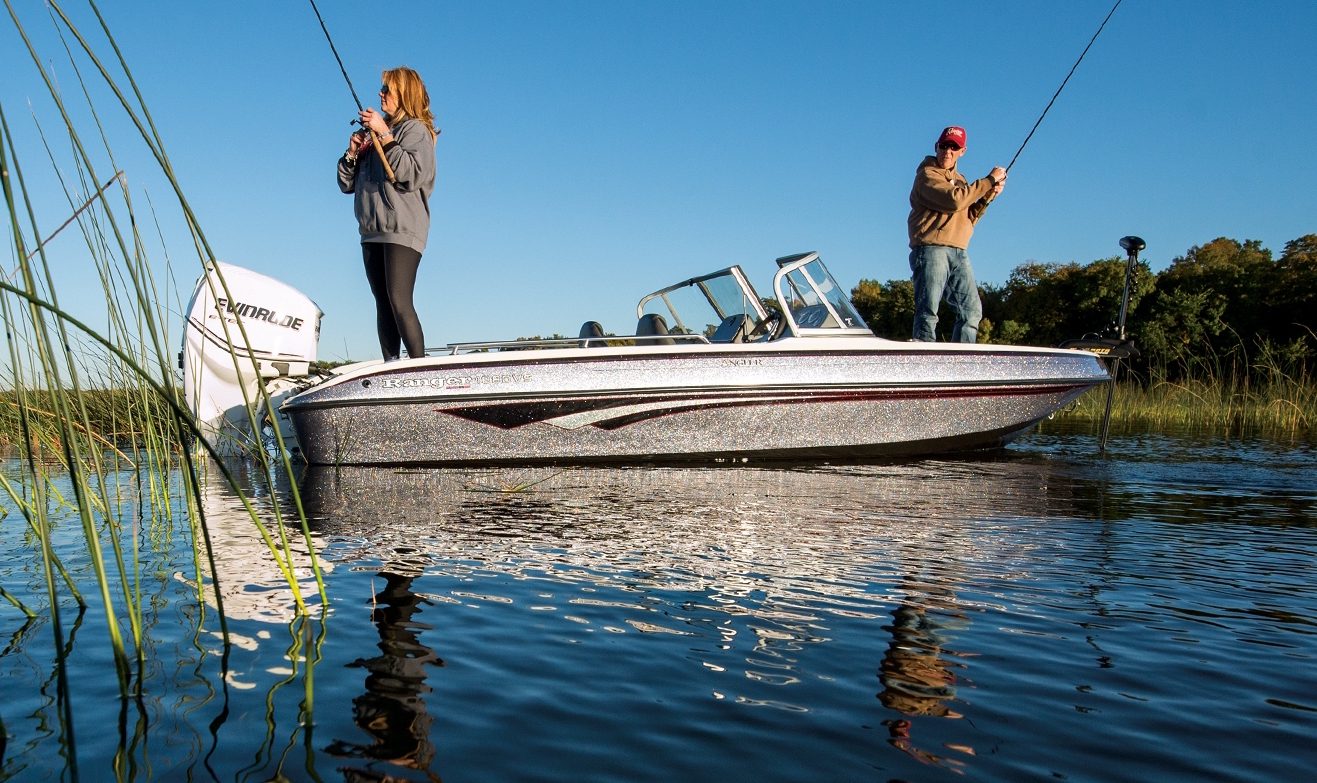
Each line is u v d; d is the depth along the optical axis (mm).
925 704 1347
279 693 1358
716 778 1098
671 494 3803
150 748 1146
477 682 1427
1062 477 4434
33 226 1438
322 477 4566
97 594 1965
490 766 1121
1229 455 5637
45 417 3248
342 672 1461
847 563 2346
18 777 1050
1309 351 12945
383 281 5191
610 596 1990
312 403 5047
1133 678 1465
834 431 5547
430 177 4891
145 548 2516
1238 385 10305
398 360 5082
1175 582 2135
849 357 5523
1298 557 2434
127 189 1773
